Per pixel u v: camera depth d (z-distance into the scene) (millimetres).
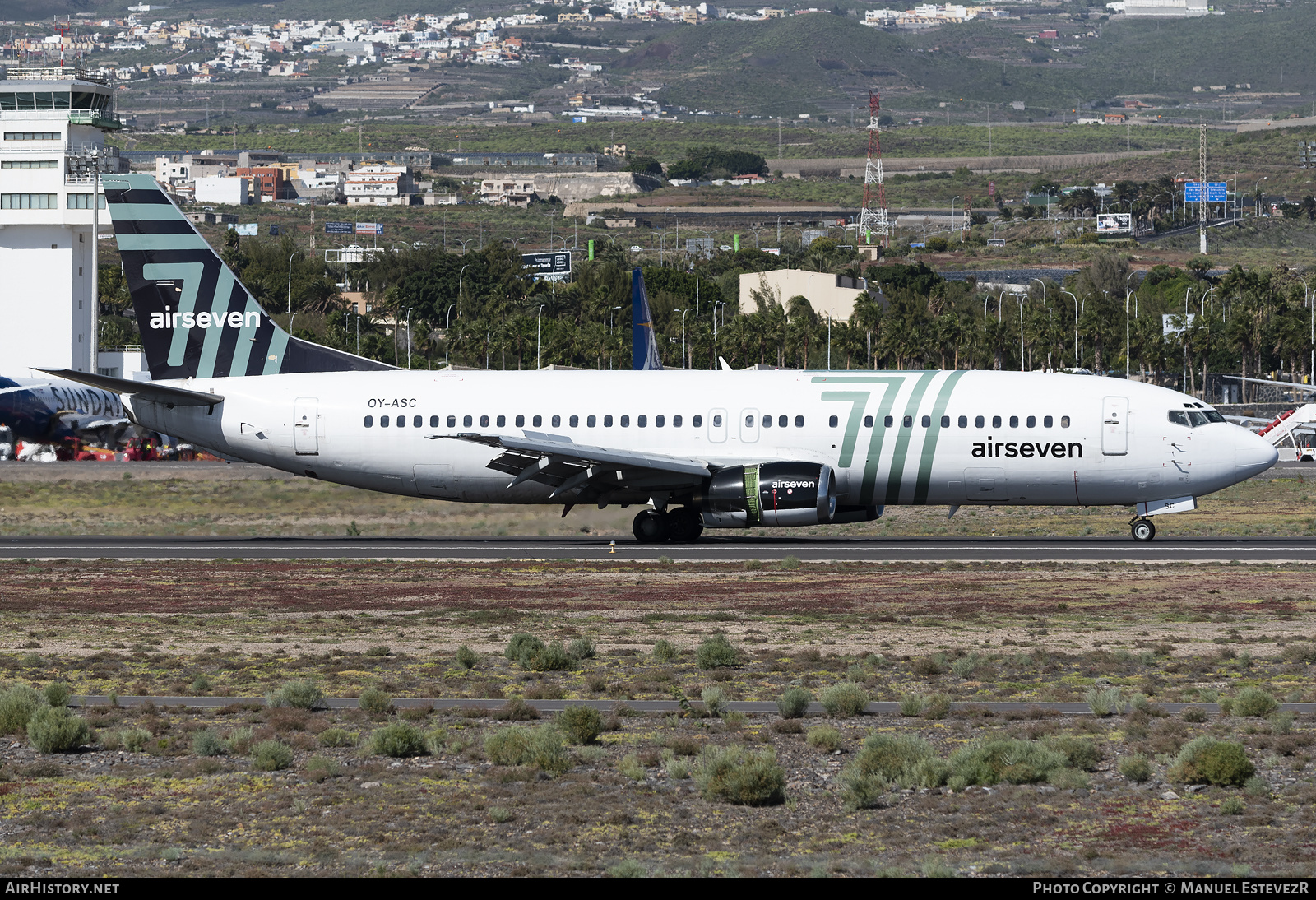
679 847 68250
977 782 79688
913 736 85812
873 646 123688
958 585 162750
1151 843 68625
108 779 80938
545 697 102750
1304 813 73188
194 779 80938
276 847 68500
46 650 123312
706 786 77188
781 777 76750
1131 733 89188
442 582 168375
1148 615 139500
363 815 73688
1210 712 95750
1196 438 197500
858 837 70062
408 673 112750
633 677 110750
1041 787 78812
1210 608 143375
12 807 75500
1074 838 69562
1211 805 75000
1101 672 110688
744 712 98000
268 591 161625
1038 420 199375
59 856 67062
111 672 112188
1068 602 148500
